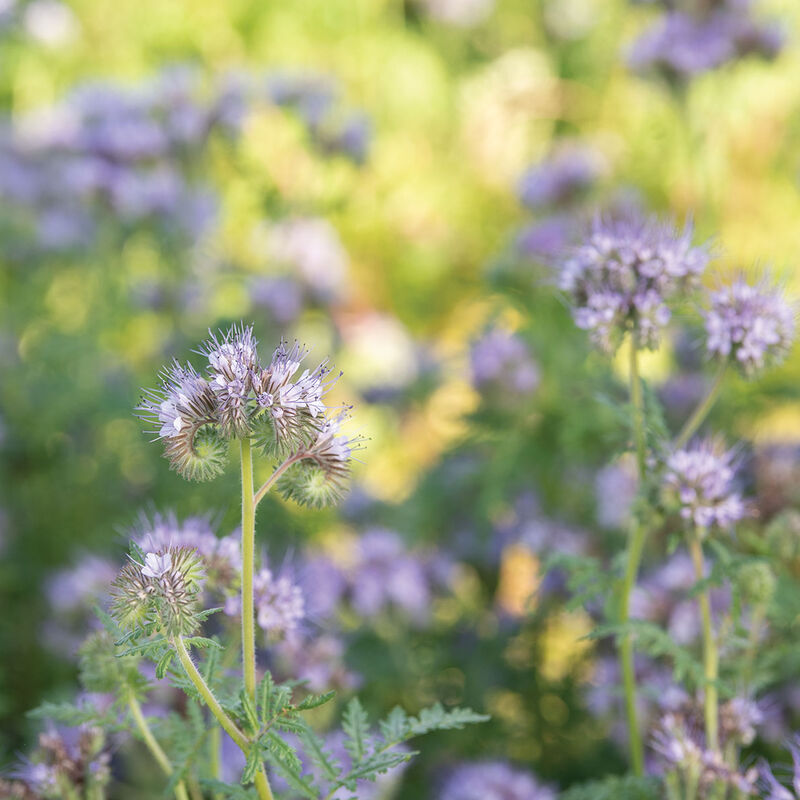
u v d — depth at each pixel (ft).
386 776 18.69
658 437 15.93
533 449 28.91
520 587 31.86
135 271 39.88
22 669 27.86
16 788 13.97
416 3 54.44
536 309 30.17
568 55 52.16
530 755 25.39
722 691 15.06
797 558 19.04
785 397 27.94
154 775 19.01
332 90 36.17
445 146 52.44
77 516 32.48
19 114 48.37
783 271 19.53
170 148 35.83
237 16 50.78
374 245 49.26
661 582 21.42
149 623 10.80
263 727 11.05
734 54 33.50
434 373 36.35
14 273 40.34
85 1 49.24
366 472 36.83
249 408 11.09
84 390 32.45
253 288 34.12
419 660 26.78
